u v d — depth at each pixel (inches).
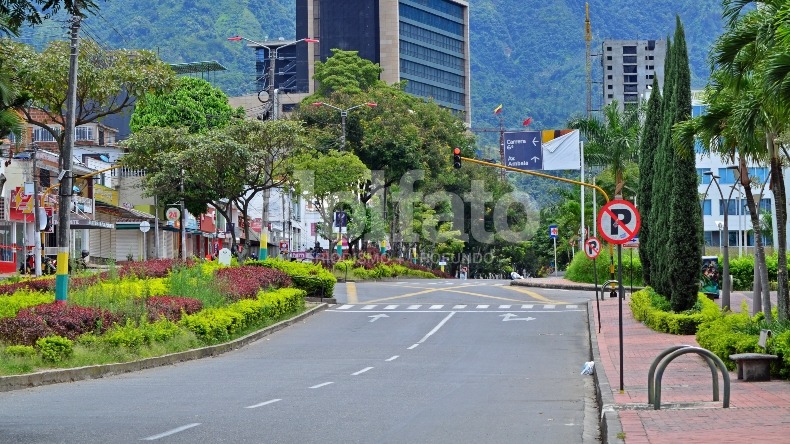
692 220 1195.3
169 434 502.3
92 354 864.3
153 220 2903.5
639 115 2395.4
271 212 3946.9
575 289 2135.8
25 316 866.8
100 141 3206.2
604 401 600.4
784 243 887.7
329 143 2842.0
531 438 510.6
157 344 981.8
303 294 1614.2
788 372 708.0
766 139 911.7
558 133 2241.6
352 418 574.2
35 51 1504.7
